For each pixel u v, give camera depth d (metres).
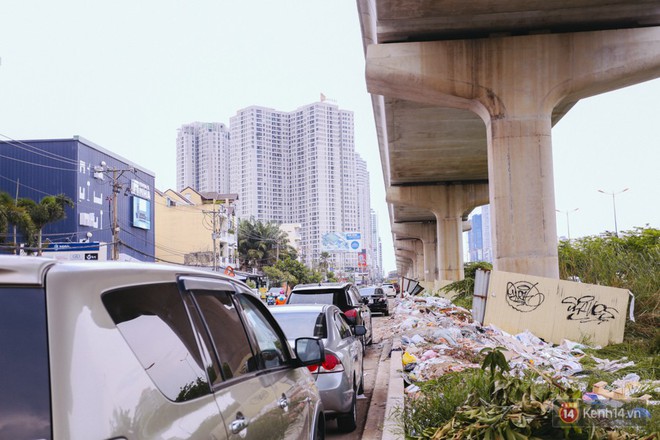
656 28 18.62
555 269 18.50
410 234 72.56
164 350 2.52
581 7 17.50
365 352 15.47
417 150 33.72
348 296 13.80
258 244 92.12
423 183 46.53
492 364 5.57
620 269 18.34
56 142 46.50
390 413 7.30
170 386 2.44
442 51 19.28
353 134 144.50
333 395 7.27
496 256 18.83
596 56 18.72
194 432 2.41
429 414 6.23
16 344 2.00
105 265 2.46
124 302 2.41
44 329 2.04
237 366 3.28
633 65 18.53
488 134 19.64
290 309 8.69
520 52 19.03
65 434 1.90
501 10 17.55
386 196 47.66
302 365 4.66
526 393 5.17
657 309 15.17
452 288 28.88
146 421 2.17
